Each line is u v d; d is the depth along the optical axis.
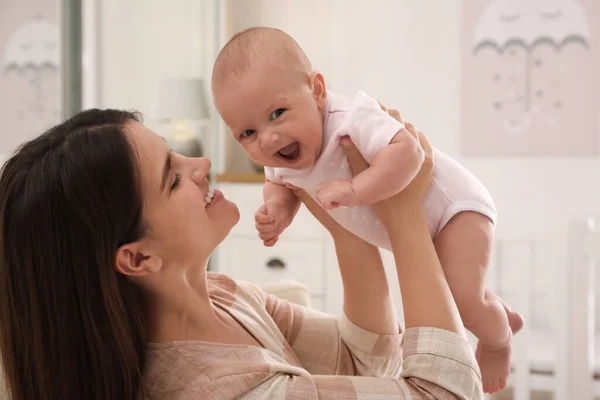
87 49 3.37
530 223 2.30
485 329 1.06
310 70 1.01
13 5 3.61
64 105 3.43
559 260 2.28
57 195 0.86
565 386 2.29
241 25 3.66
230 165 3.65
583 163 3.14
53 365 0.88
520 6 3.17
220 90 1.00
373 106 0.97
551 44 3.14
